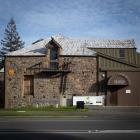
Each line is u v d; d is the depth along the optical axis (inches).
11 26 4013.3
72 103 1771.7
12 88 1815.9
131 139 601.0
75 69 1795.0
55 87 1793.8
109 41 2127.2
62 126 837.2
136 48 2080.5
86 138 616.1
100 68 1786.4
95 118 1124.5
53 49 1812.3
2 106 1900.8
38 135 660.7
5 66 1828.2
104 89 1780.3
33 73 1807.3
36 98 1797.5
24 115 1255.5
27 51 1859.0
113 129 759.1
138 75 1781.5
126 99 1780.3
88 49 1872.5
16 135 662.5
